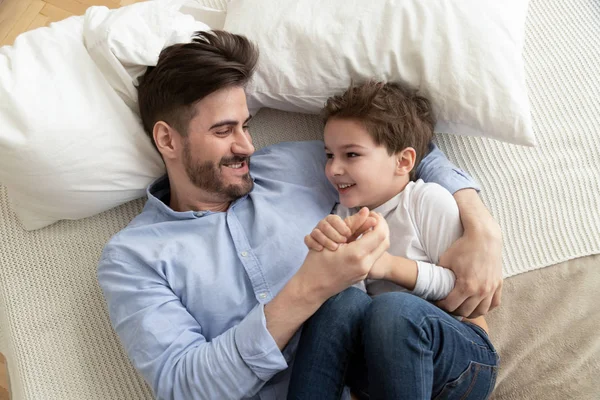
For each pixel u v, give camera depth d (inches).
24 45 44.7
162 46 46.4
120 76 45.9
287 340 38.7
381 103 44.3
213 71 42.0
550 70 54.6
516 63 46.3
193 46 42.6
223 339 38.3
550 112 53.1
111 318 42.2
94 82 45.5
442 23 45.6
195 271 42.6
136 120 47.4
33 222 49.5
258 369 37.7
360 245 36.8
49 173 44.1
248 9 48.5
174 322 40.1
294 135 55.0
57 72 44.1
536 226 49.9
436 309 37.7
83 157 44.6
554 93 53.8
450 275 41.3
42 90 43.1
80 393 45.4
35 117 42.2
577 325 45.7
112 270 42.7
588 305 46.6
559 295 47.5
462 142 52.4
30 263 49.9
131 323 40.1
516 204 50.6
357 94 44.9
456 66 45.5
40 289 49.1
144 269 42.4
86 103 44.7
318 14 47.1
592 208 50.1
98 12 48.0
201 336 40.9
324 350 37.5
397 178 46.1
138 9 47.4
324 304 39.2
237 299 42.8
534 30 56.2
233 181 45.2
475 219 42.7
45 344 47.3
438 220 43.3
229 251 44.3
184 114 43.5
